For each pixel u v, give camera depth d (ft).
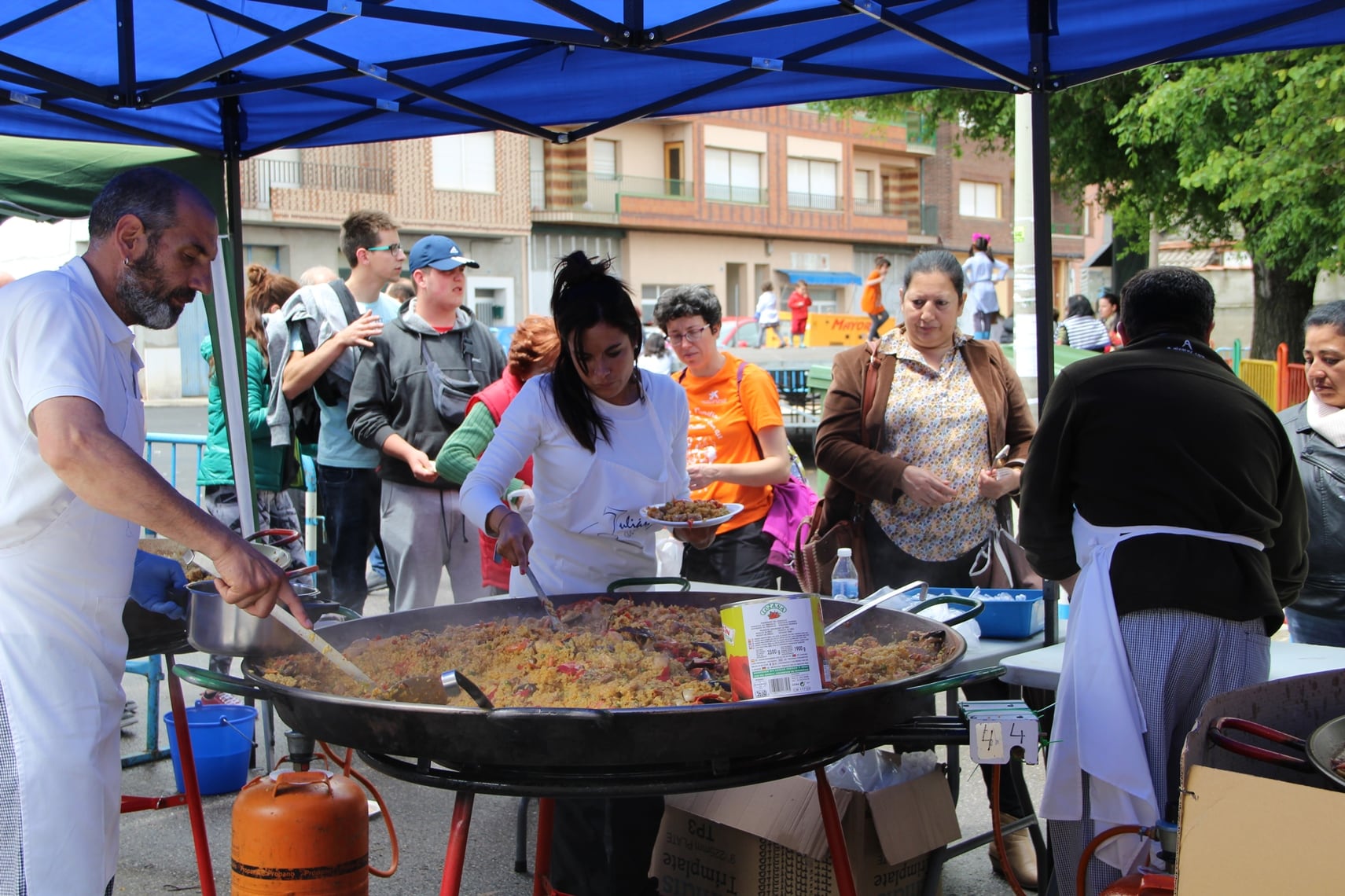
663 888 10.22
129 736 15.75
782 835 9.13
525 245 104.94
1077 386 8.72
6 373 7.24
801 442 48.75
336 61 11.79
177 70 13.12
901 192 148.87
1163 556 8.28
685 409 10.97
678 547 15.49
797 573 13.47
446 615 10.00
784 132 130.31
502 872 12.04
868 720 6.95
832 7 10.29
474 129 14.61
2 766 7.32
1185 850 5.57
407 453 15.61
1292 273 45.68
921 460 12.66
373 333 16.12
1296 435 12.91
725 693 7.30
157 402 84.38
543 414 10.31
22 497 7.35
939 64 12.90
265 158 89.56
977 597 11.27
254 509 14.85
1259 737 6.85
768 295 77.71
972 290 52.31
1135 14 11.35
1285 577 8.93
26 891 7.30
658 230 119.55
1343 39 12.16
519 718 6.37
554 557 10.76
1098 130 50.62
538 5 10.89
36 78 12.09
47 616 7.45
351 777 10.15
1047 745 9.57
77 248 73.20
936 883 9.59
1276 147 38.60
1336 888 5.16
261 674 7.94
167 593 9.41
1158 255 65.26
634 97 13.92
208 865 9.16
